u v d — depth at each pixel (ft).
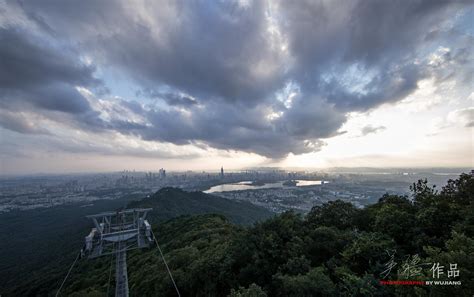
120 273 74.84
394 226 40.16
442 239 34.53
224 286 47.42
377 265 33.01
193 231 121.49
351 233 46.09
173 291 54.24
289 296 32.86
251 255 46.65
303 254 43.09
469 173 44.75
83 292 77.87
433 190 48.78
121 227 97.45
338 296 29.32
